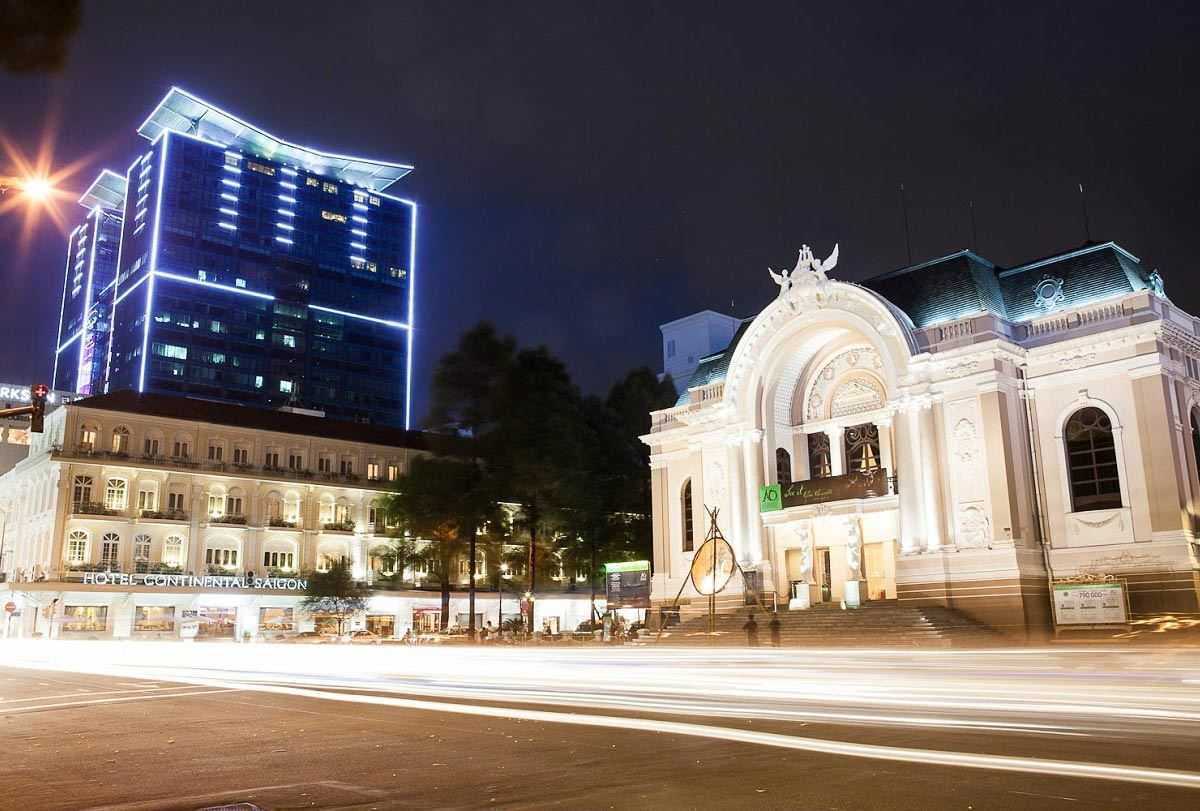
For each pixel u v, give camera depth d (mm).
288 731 14070
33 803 8914
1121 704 14906
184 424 74500
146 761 11422
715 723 14008
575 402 54125
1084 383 38969
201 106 153625
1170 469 36188
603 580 69250
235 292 148750
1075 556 37938
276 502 77812
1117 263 40469
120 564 69812
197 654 41250
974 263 43500
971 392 39812
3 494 80062
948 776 9352
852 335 46656
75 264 187375
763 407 48250
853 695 17641
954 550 39094
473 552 52750
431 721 15016
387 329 164375
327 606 71688
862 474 43875
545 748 11914
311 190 162000
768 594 46000
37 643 54969
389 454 84688
